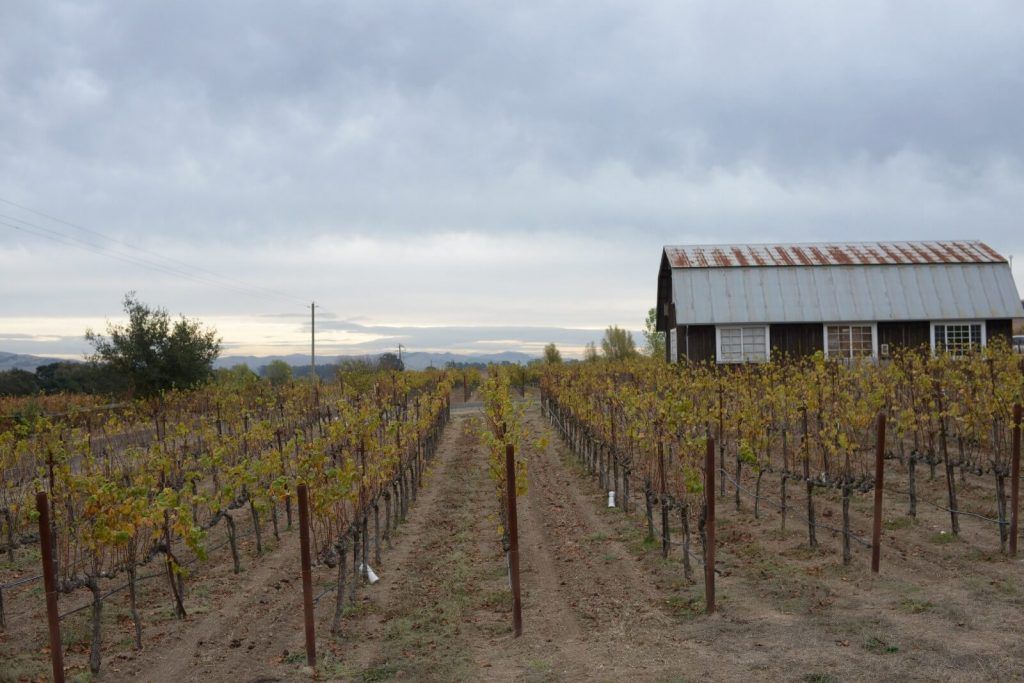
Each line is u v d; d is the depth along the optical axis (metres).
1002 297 29.48
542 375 37.72
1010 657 6.87
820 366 14.50
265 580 11.31
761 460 15.53
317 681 7.54
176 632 9.16
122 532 8.05
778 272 30.45
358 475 10.33
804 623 8.12
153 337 34.28
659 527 13.22
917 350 26.44
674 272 30.62
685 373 20.98
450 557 12.02
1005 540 10.31
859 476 11.87
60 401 29.11
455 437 28.17
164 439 16.64
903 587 9.13
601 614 9.06
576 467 20.48
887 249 32.03
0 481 12.77
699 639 7.91
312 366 55.69
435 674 7.53
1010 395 11.85
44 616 9.84
